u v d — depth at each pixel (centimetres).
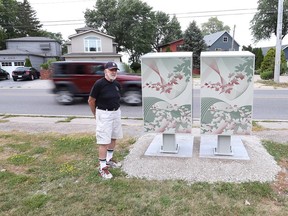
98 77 979
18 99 1199
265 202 296
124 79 948
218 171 365
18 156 441
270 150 440
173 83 388
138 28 3859
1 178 363
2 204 299
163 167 381
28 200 306
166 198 306
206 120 389
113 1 3991
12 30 4772
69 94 1011
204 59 370
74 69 991
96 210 287
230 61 363
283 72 2433
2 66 3019
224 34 4291
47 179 360
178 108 395
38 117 796
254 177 349
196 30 3528
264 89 1407
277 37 1628
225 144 402
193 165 382
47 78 2616
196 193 316
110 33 3944
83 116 804
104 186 339
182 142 470
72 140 521
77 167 398
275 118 729
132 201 302
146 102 403
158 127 408
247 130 381
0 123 696
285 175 358
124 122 706
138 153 432
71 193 323
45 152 465
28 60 2853
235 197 306
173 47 4056
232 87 371
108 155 392
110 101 352
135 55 4256
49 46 3606
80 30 3278
